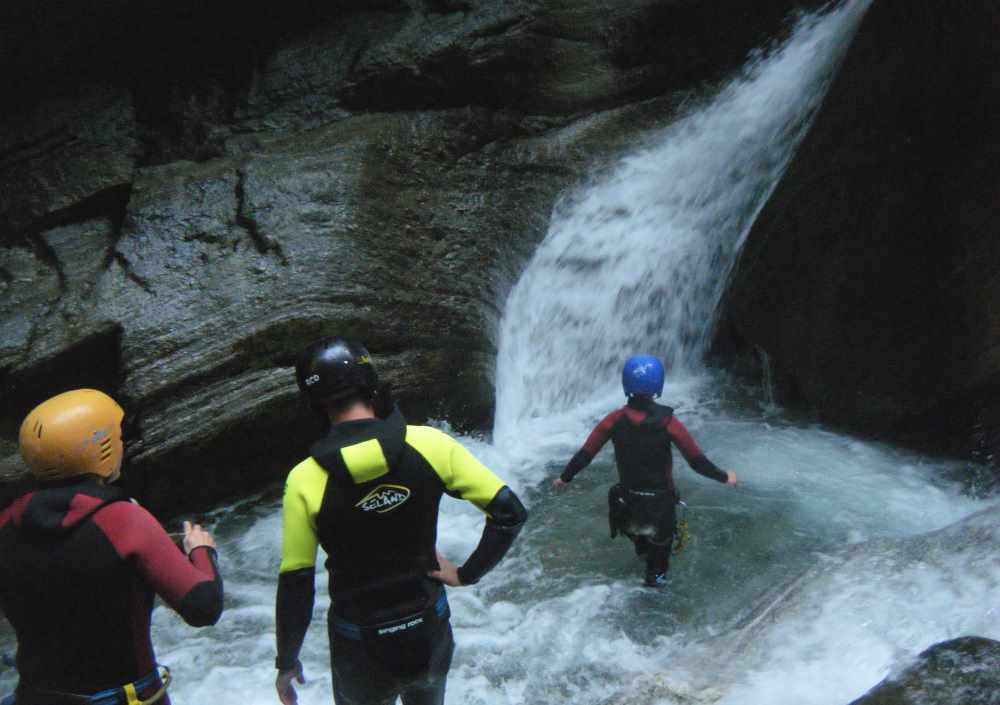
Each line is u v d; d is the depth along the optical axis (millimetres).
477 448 7000
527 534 5785
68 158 7559
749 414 7395
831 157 7086
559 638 4594
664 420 4648
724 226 8375
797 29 9555
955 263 6156
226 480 6418
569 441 7285
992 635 3396
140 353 6219
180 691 4375
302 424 6469
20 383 6246
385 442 2766
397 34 8195
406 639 2906
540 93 8773
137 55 8047
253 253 6688
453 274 7363
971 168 6109
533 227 8195
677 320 8453
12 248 7199
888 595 3908
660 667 4055
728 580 5062
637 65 9188
